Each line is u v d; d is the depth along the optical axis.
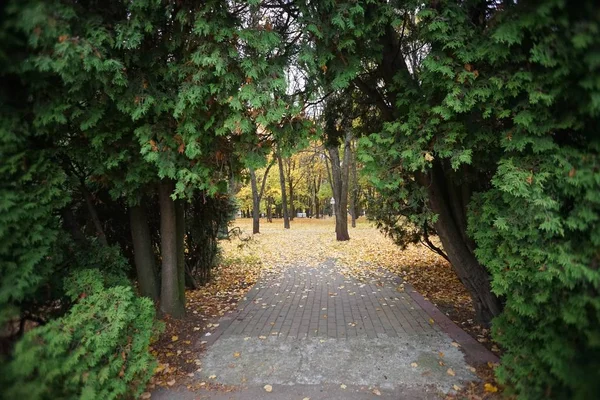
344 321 5.68
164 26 3.76
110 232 6.59
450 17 3.26
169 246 5.68
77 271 3.85
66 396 2.88
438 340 4.78
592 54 2.42
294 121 4.21
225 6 3.47
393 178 3.93
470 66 3.21
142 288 5.78
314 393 3.54
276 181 33.78
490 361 4.11
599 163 2.68
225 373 3.99
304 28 3.62
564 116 2.88
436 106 3.50
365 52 4.00
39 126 3.32
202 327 5.47
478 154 3.91
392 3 3.51
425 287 7.73
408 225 7.46
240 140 4.17
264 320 5.80
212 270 9.49
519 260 3.14
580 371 2.58
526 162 3.09
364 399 3.42
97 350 3.00
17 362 2.63
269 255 12.84
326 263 11.17
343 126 6.32
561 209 3.01
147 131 3.90
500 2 3.21
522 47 2.99
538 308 3.08
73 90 3.18
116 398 3.19
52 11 2.76
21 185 3.16
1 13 2.65
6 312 2.94
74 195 5.54
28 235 3.13
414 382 3.71
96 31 3.12
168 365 4.16
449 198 5.13
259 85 3.60
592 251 2.73
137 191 4.95
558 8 2.53
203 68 3.53
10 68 2.88
